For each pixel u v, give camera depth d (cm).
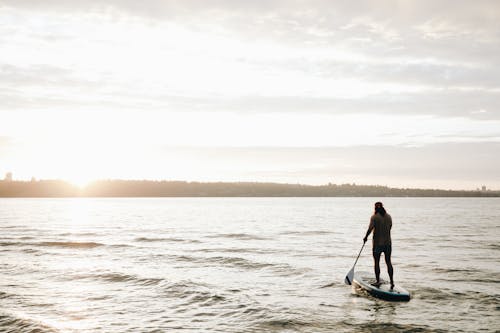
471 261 2222
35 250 2806
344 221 6719
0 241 3362
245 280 1755
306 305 1340
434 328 1116
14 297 1498
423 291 1493
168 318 1231
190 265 2156
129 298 1470
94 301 1438
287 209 13675
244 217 8200
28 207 15800
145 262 2261
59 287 1652
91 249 2867
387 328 1118
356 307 1314
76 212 10938
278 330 1108
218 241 3444
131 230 4722
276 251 2748
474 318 1197
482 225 5375
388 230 1447
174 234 4150
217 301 1398
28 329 1159
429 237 3662
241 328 1127
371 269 2020
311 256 2491
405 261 2231
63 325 1182
